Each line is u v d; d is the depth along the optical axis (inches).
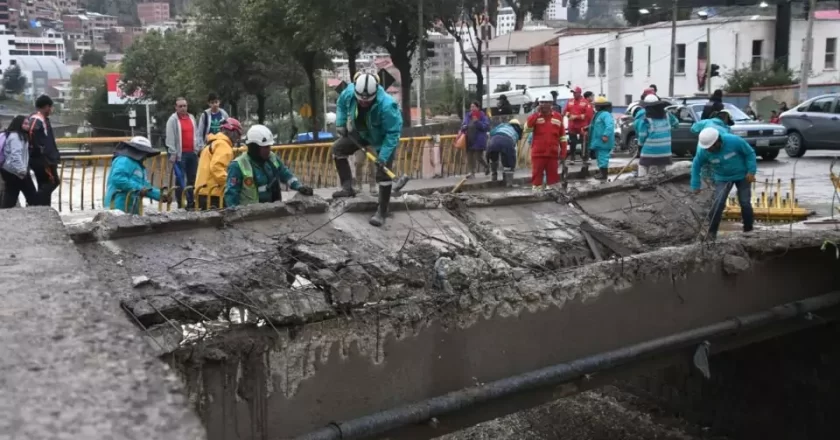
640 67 1772.9
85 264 80.1
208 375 162.1
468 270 213.0
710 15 1749.5
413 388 196.9
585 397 362.9
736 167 306.8
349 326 183.0
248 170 238.5
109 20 5118.1
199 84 1252.5
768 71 1409.9
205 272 177.5
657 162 449.4
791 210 418.0
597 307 235.1
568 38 1956.2
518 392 217.6
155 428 49.0
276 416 172.7
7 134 346.0
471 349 207.6
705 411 338.6
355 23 905.5
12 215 100.5
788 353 308.3
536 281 222.1
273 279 183.0
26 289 69.9
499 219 264.2
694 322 259.9
